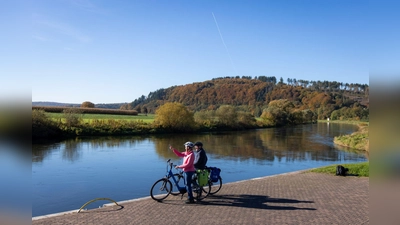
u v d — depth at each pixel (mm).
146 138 49719
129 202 9078
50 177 20812
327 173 14227
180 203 9023
